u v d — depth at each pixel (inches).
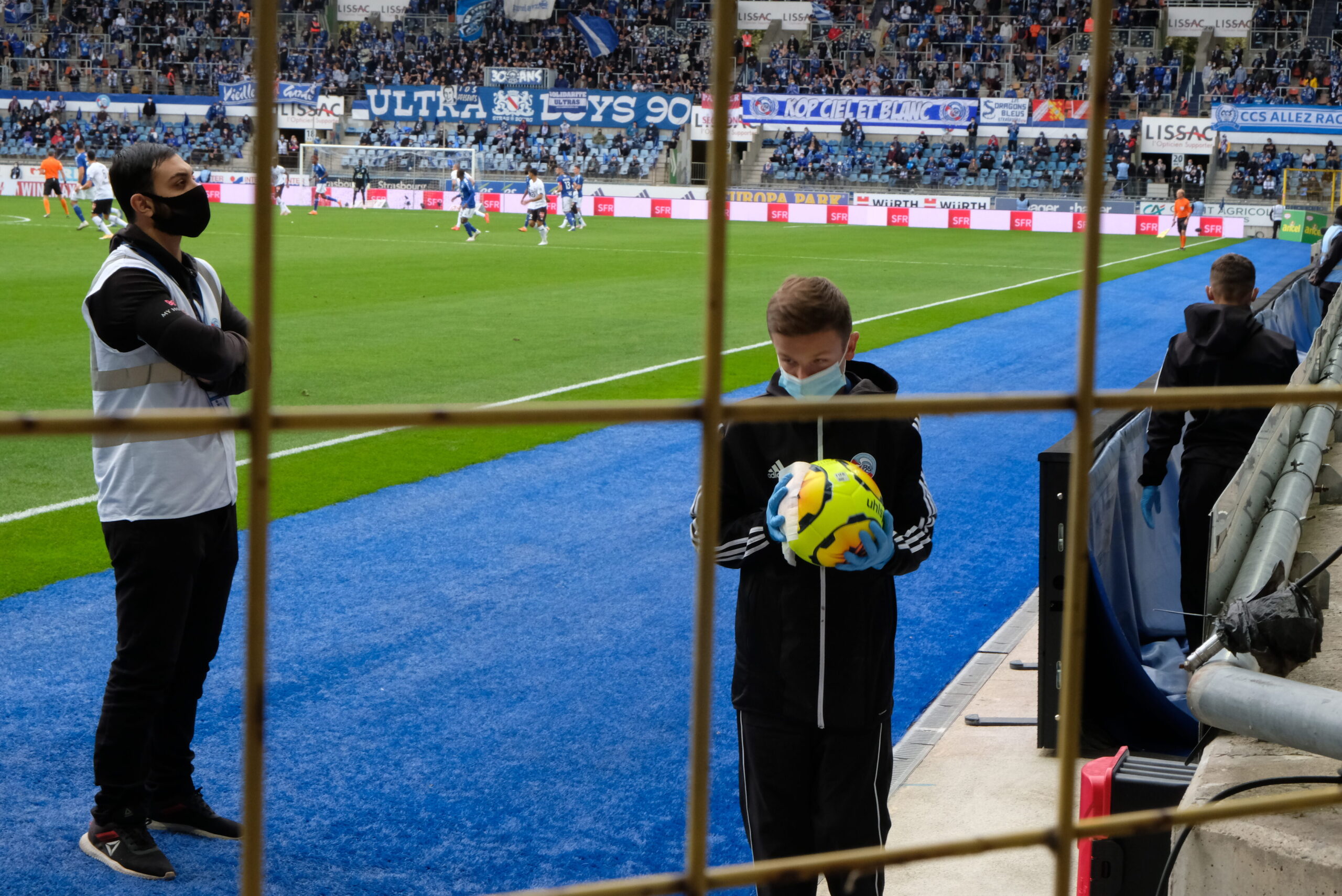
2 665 193.6
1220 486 187.2
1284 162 1674.5
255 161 37.5
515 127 1927.9
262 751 41.1
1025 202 1640.0
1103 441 192.1
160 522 127.6
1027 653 208.1
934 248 1249.4
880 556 89.4
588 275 887.1
